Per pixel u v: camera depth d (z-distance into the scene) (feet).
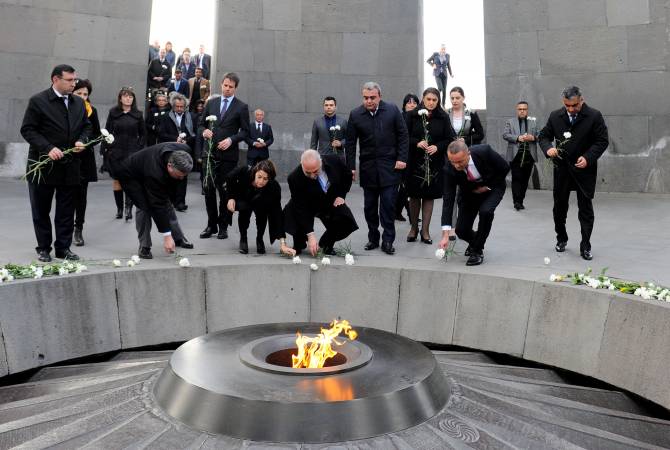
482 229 23.79
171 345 23.02
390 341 17.66
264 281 23.79
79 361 21.36
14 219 31.12
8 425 14.71
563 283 20.98
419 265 24.11
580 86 43.62
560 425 14.97
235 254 25.95
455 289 22.80
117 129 31.89
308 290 23.99
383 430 13.56
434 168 27.96
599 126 24.45
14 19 44.34
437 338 23.06
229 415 13.48
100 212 34.42
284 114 48.55
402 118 26.48
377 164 26.43
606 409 17.03
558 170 25.48
